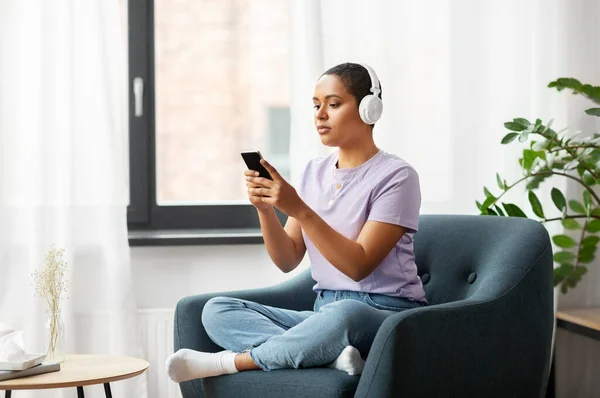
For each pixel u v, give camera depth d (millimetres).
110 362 2506
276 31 3703
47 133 3191
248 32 3693
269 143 3713
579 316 3324
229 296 2582
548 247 2408
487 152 3445
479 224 2602
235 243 3365
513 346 2285
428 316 2109
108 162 3236
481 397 2227
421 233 2709
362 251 2312
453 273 2588
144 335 3301
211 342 2486
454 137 3422
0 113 3189
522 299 2309
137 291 3404
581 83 3475
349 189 2473
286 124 3713
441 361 2133
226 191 3701
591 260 3359
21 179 3207
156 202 3543
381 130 3387
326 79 2471
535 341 2330
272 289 2689
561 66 3461
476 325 2205
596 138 3129
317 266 2506
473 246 2566
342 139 2467
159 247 3406
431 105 3414
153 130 3539
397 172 2426
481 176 3441
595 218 3291
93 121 3246
